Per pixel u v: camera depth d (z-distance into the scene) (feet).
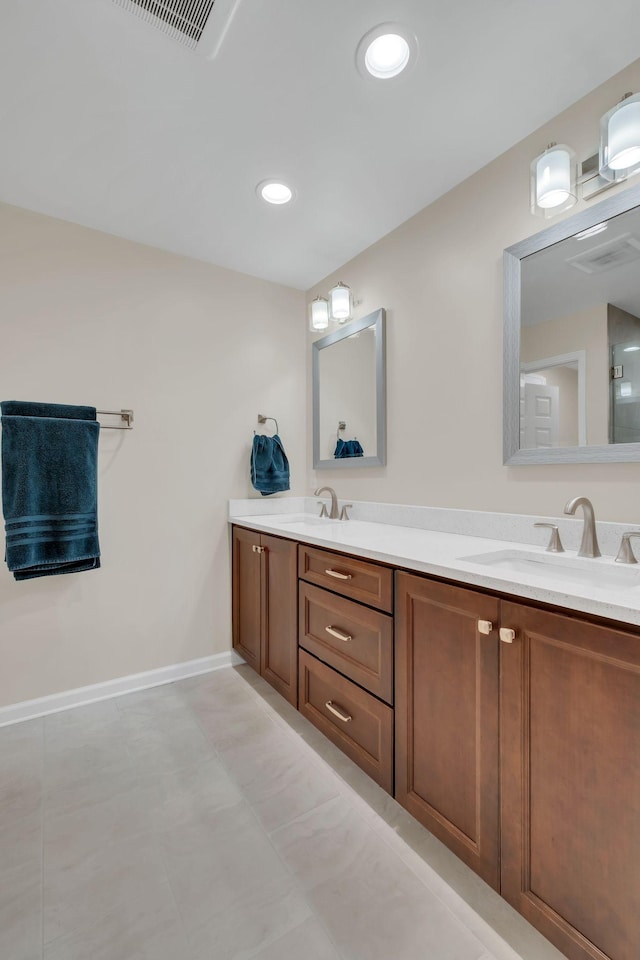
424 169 5.52
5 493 5.68
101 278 6.81
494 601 3.40
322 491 8.04
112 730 5.92
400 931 3.30
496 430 5.40
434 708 3.94
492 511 5.45
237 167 5.44
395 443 6.84
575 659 2.90
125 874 3.77
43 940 3.23
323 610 5.50
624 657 2.64
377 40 3.86
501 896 3.40
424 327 6.32
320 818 4.41
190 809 4.52
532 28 3.77
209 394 7.82
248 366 8.26
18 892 3.61
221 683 7.30
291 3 3.52
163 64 4.04
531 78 4.25
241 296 8.18
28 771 5.10
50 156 5.20
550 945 3.18
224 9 3.56
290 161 5.35
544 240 4.81
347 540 5.29
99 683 6.79
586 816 2.85
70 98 4.38
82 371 6.64
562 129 4.67
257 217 6.49
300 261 7.78
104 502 6.84
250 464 8.21
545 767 3.08
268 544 6.79
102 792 4.76
